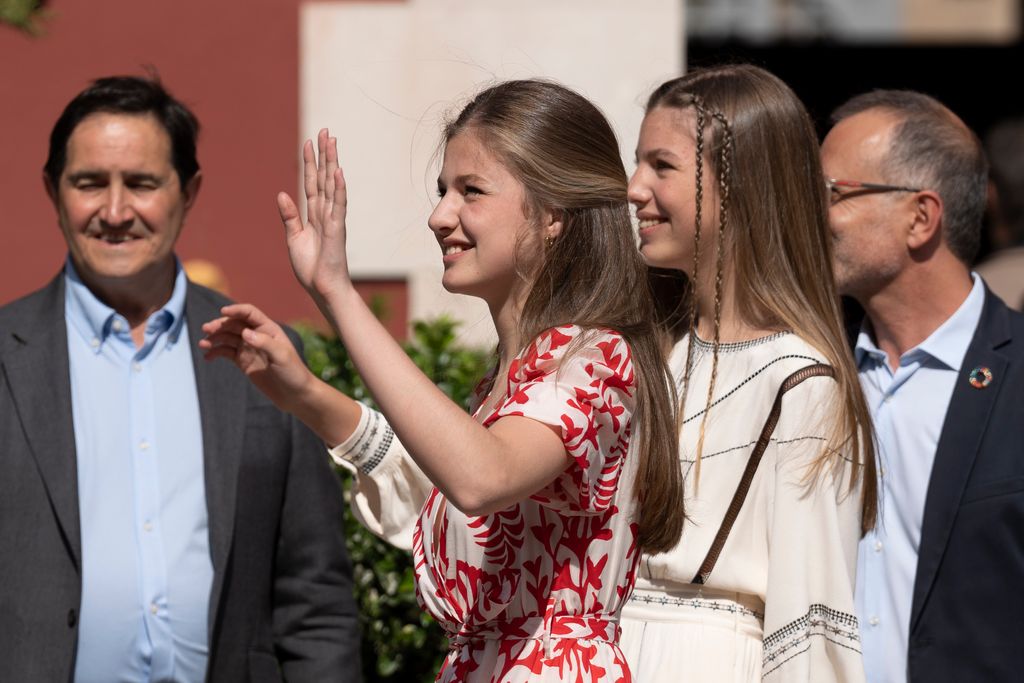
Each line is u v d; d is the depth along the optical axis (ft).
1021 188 62.39
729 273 37.47
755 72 38.29
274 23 69.82
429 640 51.34
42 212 68.74
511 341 31.37
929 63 115.55
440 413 27.14
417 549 31.86
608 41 69.67
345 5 69.67
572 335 29.81
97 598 39.47
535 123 30.76
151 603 39.88
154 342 42.29
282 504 42.11
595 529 30.07
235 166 69.67
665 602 35.47
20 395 40.19
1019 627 38.22
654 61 69.62
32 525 39.27
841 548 34.35
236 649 40.50
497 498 27.32
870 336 44.06
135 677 39.60
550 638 29.71
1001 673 38.11
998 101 116.47
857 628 33.94
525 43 69.56
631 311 30.89
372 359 27.35
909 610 39.75
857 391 35.91
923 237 42.09
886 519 40.65
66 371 40.93
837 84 115.44
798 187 37.45
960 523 39.19
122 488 40.52
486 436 27.43
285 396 32.81
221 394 41.83
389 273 68.64
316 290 27.91
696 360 37.63
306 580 42.22
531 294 30.53
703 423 36.04
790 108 37.76
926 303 42.37
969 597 38.73
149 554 40.22
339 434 33.78
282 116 69.72
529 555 30.01
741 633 34.91
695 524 34.24
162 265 42.70
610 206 31.14
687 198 37.35
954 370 41.52
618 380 29.60
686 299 39.22
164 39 69.62
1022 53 113.60
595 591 30.04
